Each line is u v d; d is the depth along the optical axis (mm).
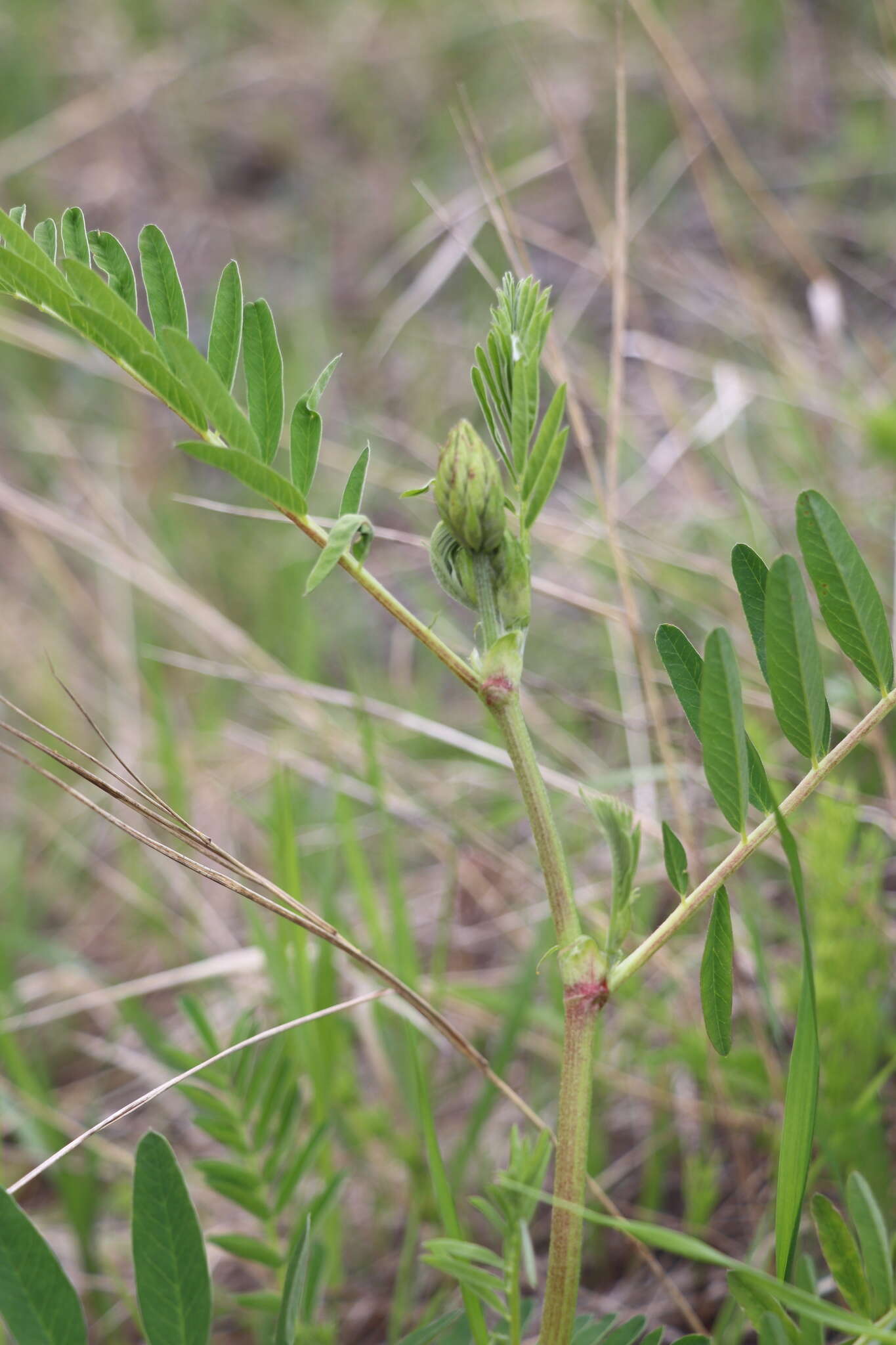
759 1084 673
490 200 743
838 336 1139
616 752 1047
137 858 1024
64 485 1549
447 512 468
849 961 627
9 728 505
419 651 1290
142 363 463
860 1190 465
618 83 781
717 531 1084
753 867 837
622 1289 671
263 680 917
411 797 983
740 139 1825
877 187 1643
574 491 1267
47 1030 971
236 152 2186
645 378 1530
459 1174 665
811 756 470
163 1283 460
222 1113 591
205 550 1447
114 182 2107
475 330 1677
